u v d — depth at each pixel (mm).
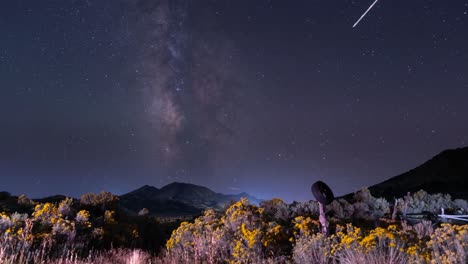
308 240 6414
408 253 4965
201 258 7523
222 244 7551
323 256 5777
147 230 16156
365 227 11102
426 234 7660
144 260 8211
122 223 14281
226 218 8883
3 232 7359
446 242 4938
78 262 6848
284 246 6855
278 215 12789
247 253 6410
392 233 5461
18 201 15477
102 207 17875
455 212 14945
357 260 5223
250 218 8359
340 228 6828
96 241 10523
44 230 8672
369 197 16344
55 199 21375
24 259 5949
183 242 8547
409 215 14695
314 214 12789
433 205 15922
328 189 6770
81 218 11273
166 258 8148
